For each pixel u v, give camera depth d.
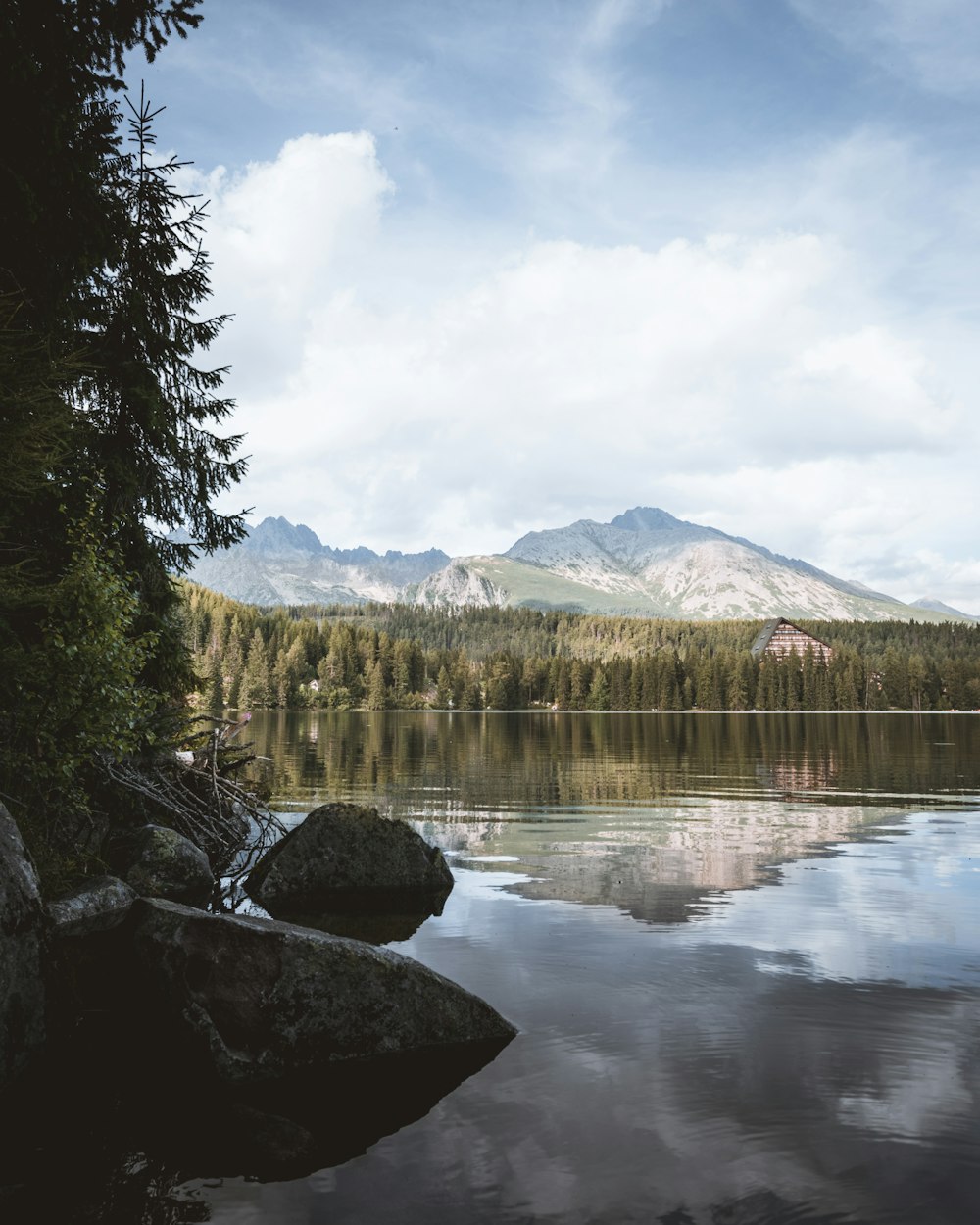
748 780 27.78
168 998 6.07
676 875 12.25
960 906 10.24
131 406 13.48
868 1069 5.52
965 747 48.25
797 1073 5.46
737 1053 5.81
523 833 16.25
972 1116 4.87
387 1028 6.08
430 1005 6.25
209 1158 4.56
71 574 9.84
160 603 14.31
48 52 9.45
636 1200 4.08
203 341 14.98
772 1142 4.60
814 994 7.00
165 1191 4.23
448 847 14.73
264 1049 5.77
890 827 16.97
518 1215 3.97
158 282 14.03
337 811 12.30
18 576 9.51
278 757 38.62
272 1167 4.45
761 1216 3.93
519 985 7.31
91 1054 5.97
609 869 12.70
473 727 81.50
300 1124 4.96
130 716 10.42
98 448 13.16
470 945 8.63
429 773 30.16
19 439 8.63
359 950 6.31
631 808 20.16
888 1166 4.34
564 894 11.05
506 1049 5.99
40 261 10.49
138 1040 6.20
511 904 10.56
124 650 10.07
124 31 10.47
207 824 15.89
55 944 6.44
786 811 19.52
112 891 8.70
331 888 11.70
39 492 9.70
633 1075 5.48
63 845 10.82
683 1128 4.76
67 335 11.55
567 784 26.27
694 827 17.08
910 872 12.34
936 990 7.09
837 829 16.67
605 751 44.47
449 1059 5.84
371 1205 4.08
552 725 88.12
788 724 91.69
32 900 6.18
